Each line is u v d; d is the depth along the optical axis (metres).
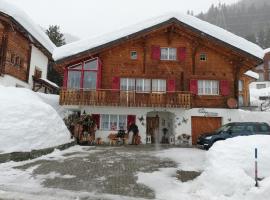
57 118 15.45
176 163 11.56
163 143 20.33
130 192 7.97
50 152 13.14
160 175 9.65
